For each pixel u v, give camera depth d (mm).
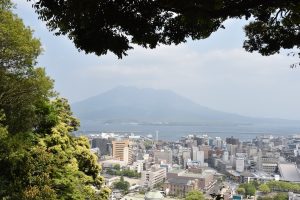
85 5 5145
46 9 5496
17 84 14078
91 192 17312
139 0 5277
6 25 13234
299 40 6945
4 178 13547
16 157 13203
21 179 13711
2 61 13898
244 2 5227
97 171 20203
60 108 20328
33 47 14016
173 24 5973
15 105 14719
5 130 12234
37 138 15859
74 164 17109
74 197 15266
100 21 5359
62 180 14914
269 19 6695
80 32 5605
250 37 7461
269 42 7246
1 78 13680
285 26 6977
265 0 5242
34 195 12820
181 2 5277
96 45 5637
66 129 17812
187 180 107562
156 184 111125
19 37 13375
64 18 5441
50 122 16938
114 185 100688
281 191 100812
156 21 5812
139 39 5797
